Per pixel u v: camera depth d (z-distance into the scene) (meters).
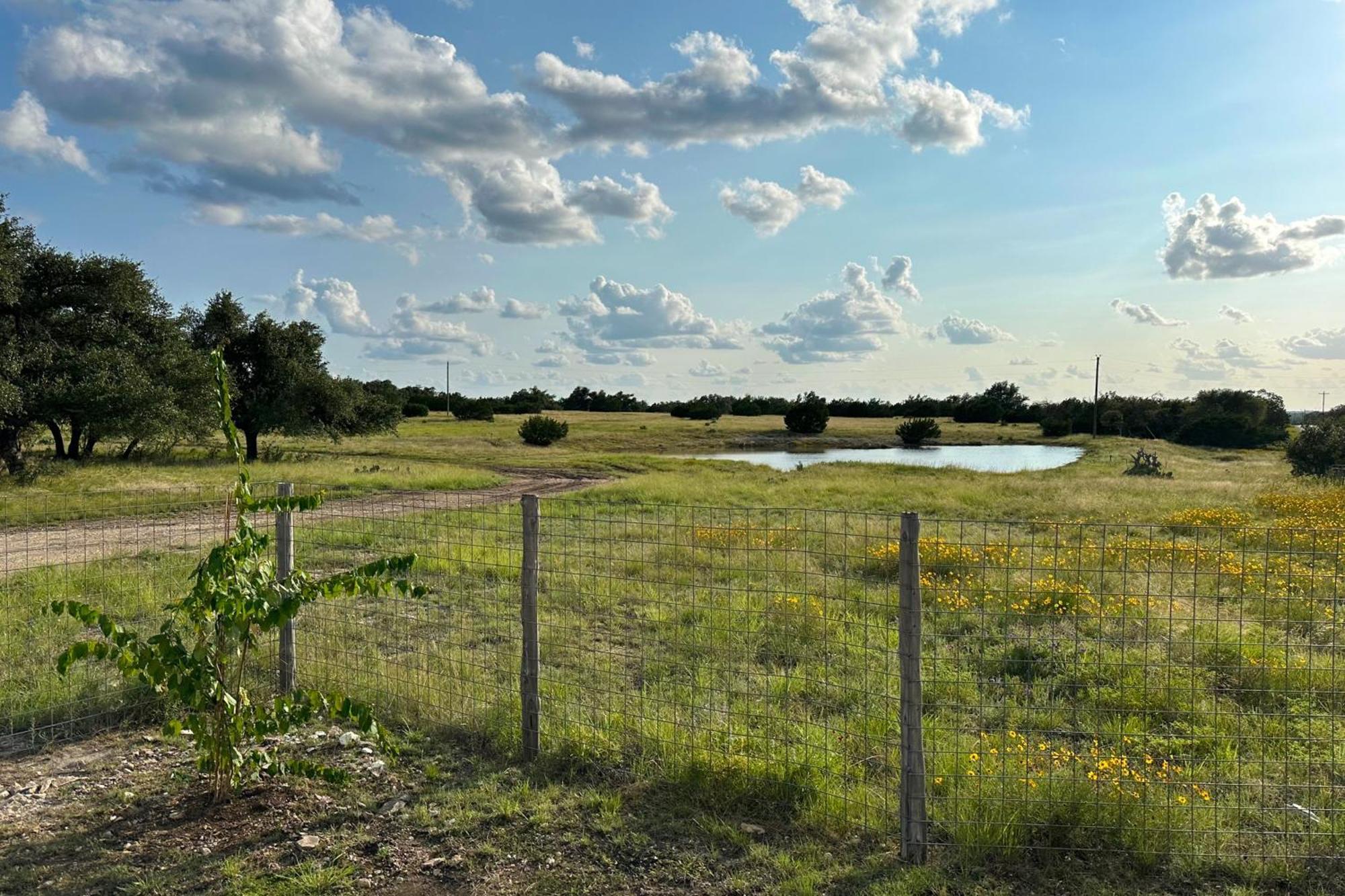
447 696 5.75
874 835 4.04
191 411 30.81
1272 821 4.10
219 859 3.91
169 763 5.01
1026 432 91.38
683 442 70.56
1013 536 13.74
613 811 4.30
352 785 4.66
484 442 58.09
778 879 3.70
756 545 12.12
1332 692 5.23
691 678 6.27
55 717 5.60
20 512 16.12
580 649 6.84
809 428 84.94
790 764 4.54
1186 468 38.41
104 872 3.79
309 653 6.73
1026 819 3.99
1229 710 5.69
